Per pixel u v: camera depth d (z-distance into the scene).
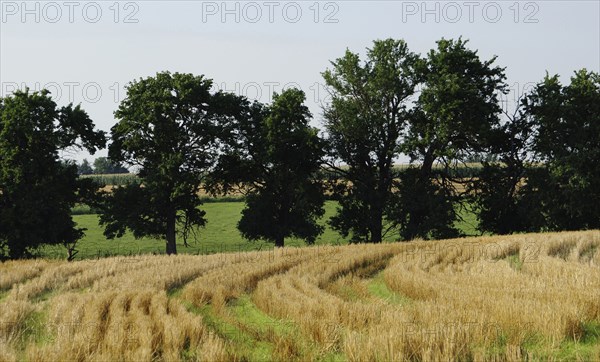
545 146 49.25
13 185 43.62
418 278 18.16
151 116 46.38
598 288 15.20
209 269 23.64
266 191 52.28
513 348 10.24
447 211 48.75
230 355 10.82
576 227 48.44
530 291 14.91
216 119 51.41
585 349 10.86
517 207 51.56
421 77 51.22
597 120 48.19
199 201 48.38
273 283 18.61
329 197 53.50
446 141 48.69
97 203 49.53
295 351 11.41
